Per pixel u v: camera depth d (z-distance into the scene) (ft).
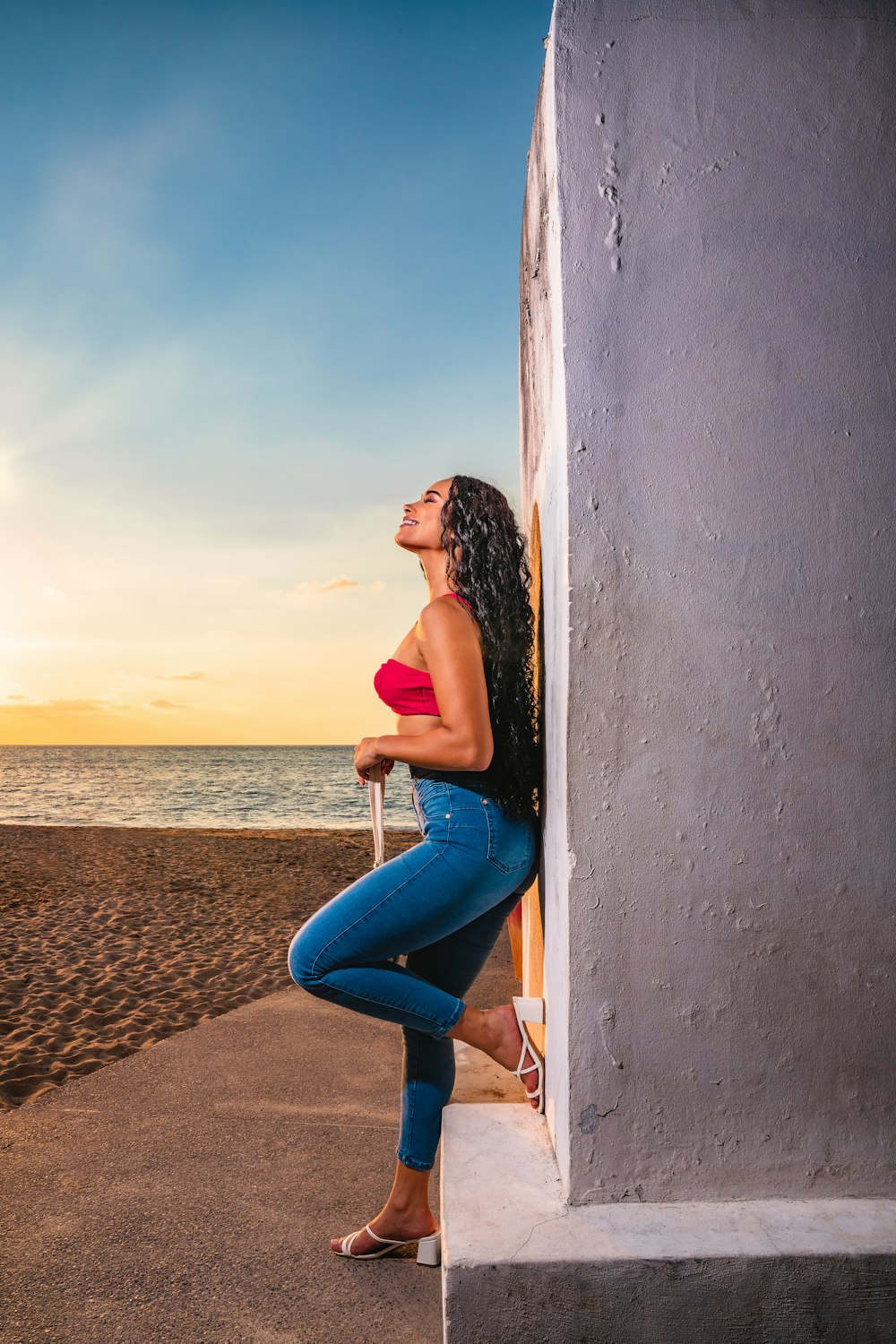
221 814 118.01
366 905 5.10
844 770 4.41
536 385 6.64
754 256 4.50
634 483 4.45
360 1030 10.96
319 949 5.13
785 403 4.48
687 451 4.46
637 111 4.55
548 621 5.40
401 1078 9.21
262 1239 5.97
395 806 132.77
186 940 21.91
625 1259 3.91
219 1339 4.88
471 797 5.24
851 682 4.43
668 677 4.41
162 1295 5.30
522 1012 5.59
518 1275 3.92
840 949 4.38
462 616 5.22
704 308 4.50
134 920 24.84
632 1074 4.35
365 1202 6.52
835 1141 4.37
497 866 5.21
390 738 5.21
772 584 4.44
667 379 4.47
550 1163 4.82
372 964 5.23
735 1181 4.35
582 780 4.38
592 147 4.53
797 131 4.55
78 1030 13.94
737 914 4.37
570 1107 4.35
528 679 5.65
